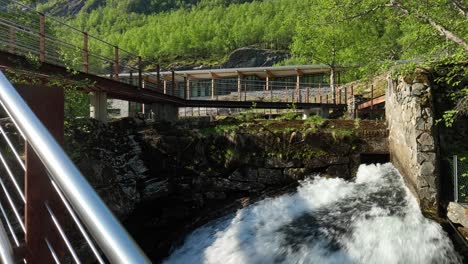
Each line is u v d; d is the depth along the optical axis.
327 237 7.57
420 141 7.84
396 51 11.24
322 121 10.80
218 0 116.12
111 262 0.95
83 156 7.68
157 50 73.31
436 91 8.59
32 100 1.80
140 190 9.47
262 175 10.17
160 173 10.27
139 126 11.01
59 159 1.15
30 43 10.18
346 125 10.62
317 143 10.15
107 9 126.50
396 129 9.30
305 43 23.91
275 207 9.28
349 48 21.16
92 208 1.03
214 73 32.41
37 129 1.24
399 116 9.05
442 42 10.95
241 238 8.36
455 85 8.59
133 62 56.69
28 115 1.29
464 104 8.08
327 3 13.68
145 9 127.69
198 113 23.02
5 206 4.65
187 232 9.67
